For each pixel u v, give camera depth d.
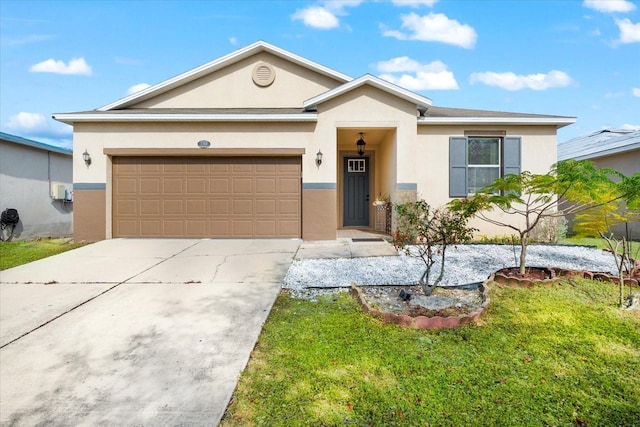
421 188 9.48
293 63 10.63
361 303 4.32
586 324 3.64
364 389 2.60
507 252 7.45
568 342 3.25
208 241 8.80
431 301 4.36
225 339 3.42
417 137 9.49
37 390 2.62
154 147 9.00
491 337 3.38
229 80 10.60
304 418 2.30
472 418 2.27
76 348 3.26
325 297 4.70
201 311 4.17
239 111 9.63
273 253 7.42
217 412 2.36
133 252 7.55
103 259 6.93
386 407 2.40
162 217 9.18
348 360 3.00
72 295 4.77
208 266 6.33
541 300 4.37
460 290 4.86
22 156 10.98
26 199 11.12
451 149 9.45
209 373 2.83
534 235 9.07
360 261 6.68
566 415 2.29
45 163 11.87
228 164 9.18
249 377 2.77
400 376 2.76
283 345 3.28
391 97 8.98
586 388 2.56
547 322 3.71
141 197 9.17
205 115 8.77
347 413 2.35
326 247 8.10
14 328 3.71
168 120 8.84
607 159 11.70
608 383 2.62
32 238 11.25
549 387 2.58
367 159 11.87
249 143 9.01
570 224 11.02
